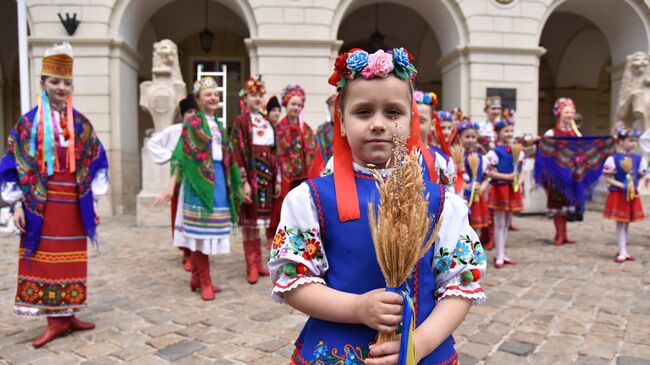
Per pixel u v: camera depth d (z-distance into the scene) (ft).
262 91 16.24
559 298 13.51
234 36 48.85
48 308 10.18
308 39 32.60
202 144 13.50
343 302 3.79
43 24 31.94
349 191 4.17
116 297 13.78
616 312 12.21
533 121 34.65
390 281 3.75
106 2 32.07
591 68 50.75
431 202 4.25
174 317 12.00
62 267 10.32
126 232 25.81
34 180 10.07
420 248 3.77
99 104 32.27
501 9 34.22
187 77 48.73
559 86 51.42
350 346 3.98
